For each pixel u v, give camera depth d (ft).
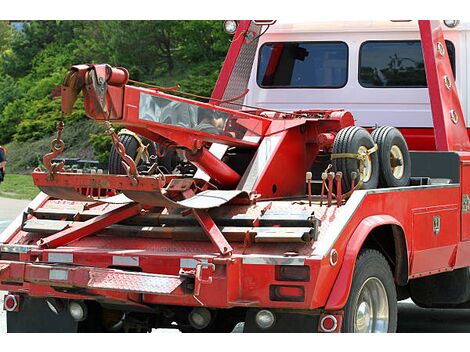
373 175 24.32
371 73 33.27
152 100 21.38
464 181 27.76
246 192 22.50
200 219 21.81
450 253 27.07
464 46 32.91
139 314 24.84
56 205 24.88
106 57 101.09
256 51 34.06
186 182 23.04
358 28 33.32
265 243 21.25
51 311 24.29
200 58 96.68
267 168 24.61
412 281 29.89
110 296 21.44
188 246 22.08
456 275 29.17
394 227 23.58
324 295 20.76
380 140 24.88
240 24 32.09
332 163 23.71
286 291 20.49
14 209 67.62
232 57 31.91
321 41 33.71
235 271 20.72
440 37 30.09
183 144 22.71
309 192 22.22
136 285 20.38
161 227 22.70
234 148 25.40
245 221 21.81
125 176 20.95
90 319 24.88
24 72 113.80
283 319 21.79
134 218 23.20
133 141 26.35
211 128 23.34
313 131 26.37
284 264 20.43
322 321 21.01
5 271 21.80
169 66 96.53
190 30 95.55
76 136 96.32
